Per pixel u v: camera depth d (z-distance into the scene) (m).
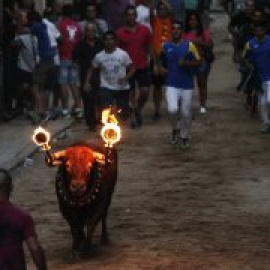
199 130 31.45
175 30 27.48
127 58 29.25
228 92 41.16
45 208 20.62
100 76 29.42
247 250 17.31
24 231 11.69
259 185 22.92
